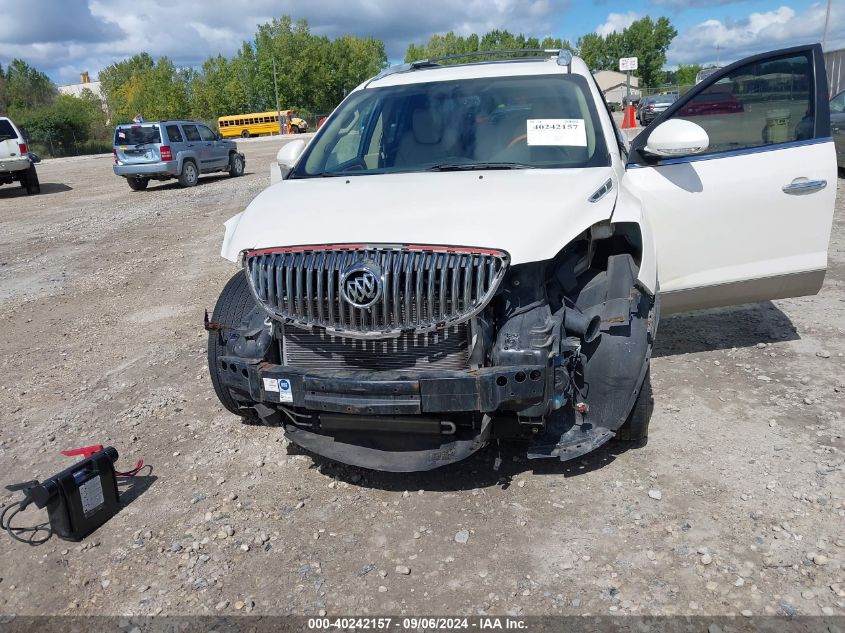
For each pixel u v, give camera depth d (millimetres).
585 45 94875
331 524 3238
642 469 3506
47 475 3826
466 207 3135
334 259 3014
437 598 2732
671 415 4035
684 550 2900
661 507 3193
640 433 3645
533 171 3641
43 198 18531
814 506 3119
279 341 3312
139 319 6637
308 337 3174
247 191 16375
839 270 6652
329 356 3152
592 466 3566
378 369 3096
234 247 3260
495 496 3367
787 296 4383
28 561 3102
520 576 2822
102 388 4965
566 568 2846
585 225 3104
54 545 3205
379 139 4219
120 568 3018
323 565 2963
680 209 4059
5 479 3816
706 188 4066
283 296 3119
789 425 3834
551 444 3258
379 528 3189
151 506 3461
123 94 96375
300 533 3186
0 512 3502
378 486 3525
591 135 3896
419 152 4051
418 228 3018
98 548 3168
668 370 4645
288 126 64938
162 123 18312
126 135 18297
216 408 4520
